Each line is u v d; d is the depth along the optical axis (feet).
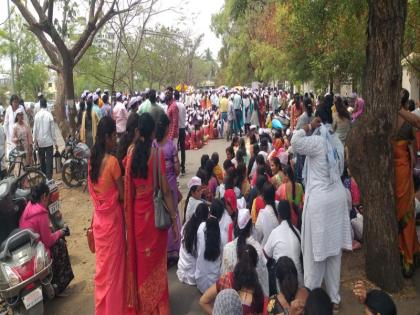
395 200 17.51
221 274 16.44
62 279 18.29
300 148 15.37
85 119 37.73
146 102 32.01
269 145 34.47
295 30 44.04
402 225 18.06
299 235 16.74
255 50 85.25
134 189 14.88
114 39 64.39
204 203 19.42
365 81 17.08
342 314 16.08
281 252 16.24
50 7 35.50
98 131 14.89
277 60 68.80
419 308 16.15
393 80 16.37
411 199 17.94
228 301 10.83
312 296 10.56
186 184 35.29
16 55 109.50
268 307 12.93
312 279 15.70
